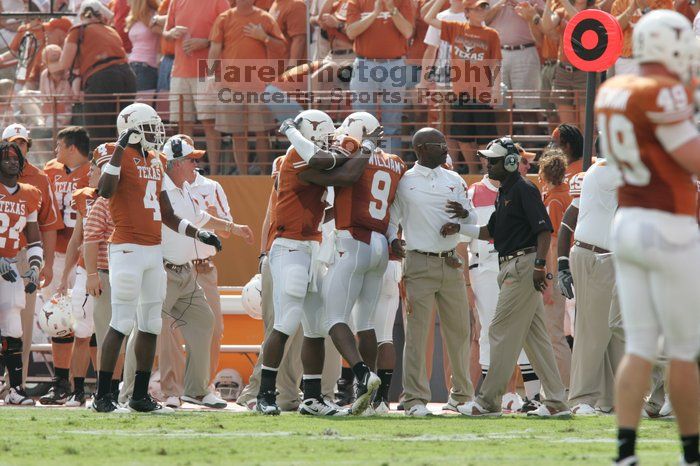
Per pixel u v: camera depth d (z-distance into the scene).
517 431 25.66
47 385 41.00
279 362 29.91
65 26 53.72
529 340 30.30
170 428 25.91
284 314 29.42
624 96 16.75
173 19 48.91
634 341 17.22
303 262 29.41
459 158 46.75
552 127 47.97
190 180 35.75
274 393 30.11
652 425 27.77
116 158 29.11
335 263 29.38
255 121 47.56
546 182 36.59
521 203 29.56
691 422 17.41
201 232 30.47
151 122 29.41
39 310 42.03
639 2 44.25
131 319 30.08
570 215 33.16
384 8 45.34
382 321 32.12
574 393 32.91
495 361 30.02
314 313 30.06
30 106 50.72
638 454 20.98
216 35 47.59
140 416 29.34
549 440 23.64
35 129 50.00
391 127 46.03
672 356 17.25
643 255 16.80
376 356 30.23
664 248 16.70
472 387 32.53
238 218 46.34
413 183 30.69
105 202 33.34
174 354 35.31
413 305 30.78
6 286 36.03
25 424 26.94
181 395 35.50
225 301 40.97
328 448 21.61
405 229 30.97
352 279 29.31
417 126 46.66
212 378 36.38
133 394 30.73
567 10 46.94
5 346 35.97
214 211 36.16
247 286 38.25
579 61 35.34
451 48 45.78
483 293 35.00
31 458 20.05
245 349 38.94
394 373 40.22
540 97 46.38
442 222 30.64
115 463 19.23
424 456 20.38
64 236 40.28
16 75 54.41
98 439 23.31
